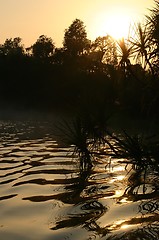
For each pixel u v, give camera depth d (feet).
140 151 16.85
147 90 18.08
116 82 18.12
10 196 30.53
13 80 281.33
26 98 272.31
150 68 18.04
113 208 25.67
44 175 39.17
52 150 61.82
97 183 33.63
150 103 17.63
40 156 54.65
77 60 251.19
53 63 295.28
